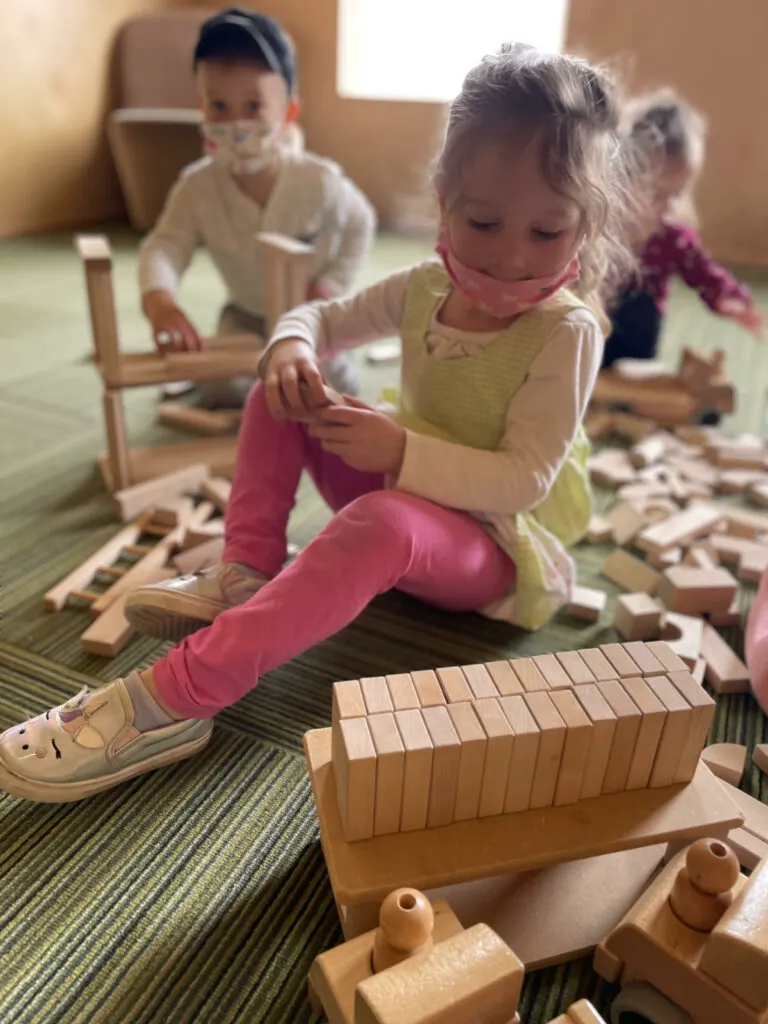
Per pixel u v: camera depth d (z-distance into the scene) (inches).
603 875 27.0
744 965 20.6
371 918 23.5
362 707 23.3
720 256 123.5
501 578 36.9
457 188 29.7
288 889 26.9
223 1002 23.7
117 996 23.7
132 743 29.2
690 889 22.3
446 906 22.7
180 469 51.9
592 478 56.2
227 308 65.2
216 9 135.8
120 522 47.6
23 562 43.6
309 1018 23.4
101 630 37.1
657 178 60.0
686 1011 22.1
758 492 53.6
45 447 56.1
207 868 27.4
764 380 76.0
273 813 29.5
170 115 120.4
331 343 40.5
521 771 23.5
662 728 24.3
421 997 18.9
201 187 58.2
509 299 31.8
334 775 24.9
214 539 44.4
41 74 114.6
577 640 39.6
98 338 46.6
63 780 28.4
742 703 36.3
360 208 60.8
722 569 42.6
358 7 132.1
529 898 26.1
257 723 33.5
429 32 131.7
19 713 33.2
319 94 134.6
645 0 114.3
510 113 28.1
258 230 58.5
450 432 36.1
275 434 36.2
